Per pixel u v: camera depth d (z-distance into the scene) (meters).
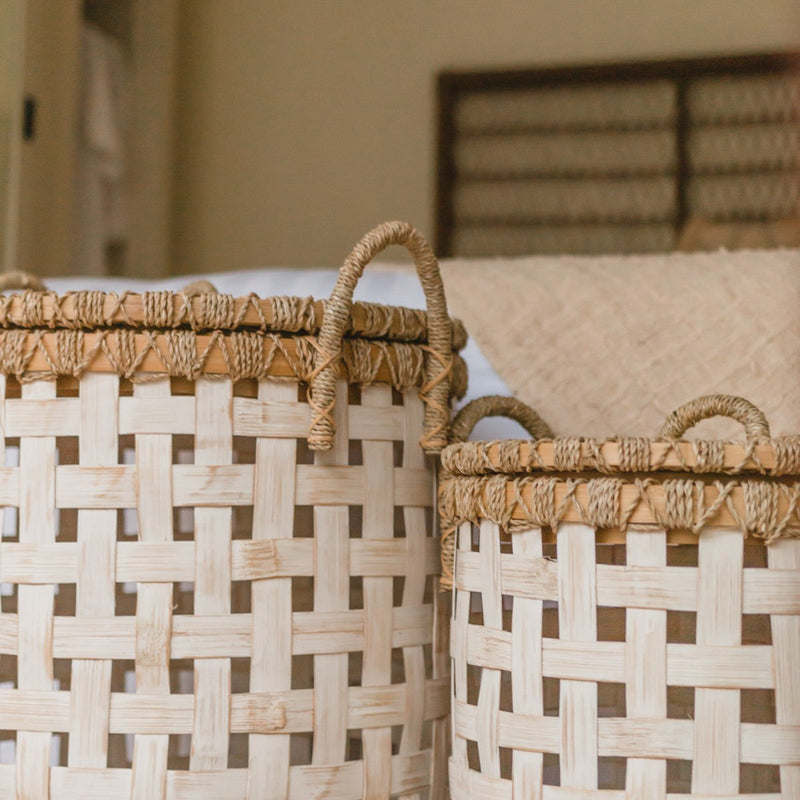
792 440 0.77
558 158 3.99
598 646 0.77
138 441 0.85
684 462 0.77
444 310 0.97
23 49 2.96
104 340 0.85
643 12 3.95
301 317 0.87
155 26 3.90
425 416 0.96
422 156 4.04
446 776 0.98
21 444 0.86
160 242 3.90
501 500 0.82
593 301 1.33
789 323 1.28
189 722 0.84
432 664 0.98
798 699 0.76
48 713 0.84
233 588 0.97
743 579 0.76
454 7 4.07
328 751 0.88
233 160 4.14
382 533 0.92
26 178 3.02
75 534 0.99
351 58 4.11
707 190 3.87
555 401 1.29
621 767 0.77
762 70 3.81
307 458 0.90
